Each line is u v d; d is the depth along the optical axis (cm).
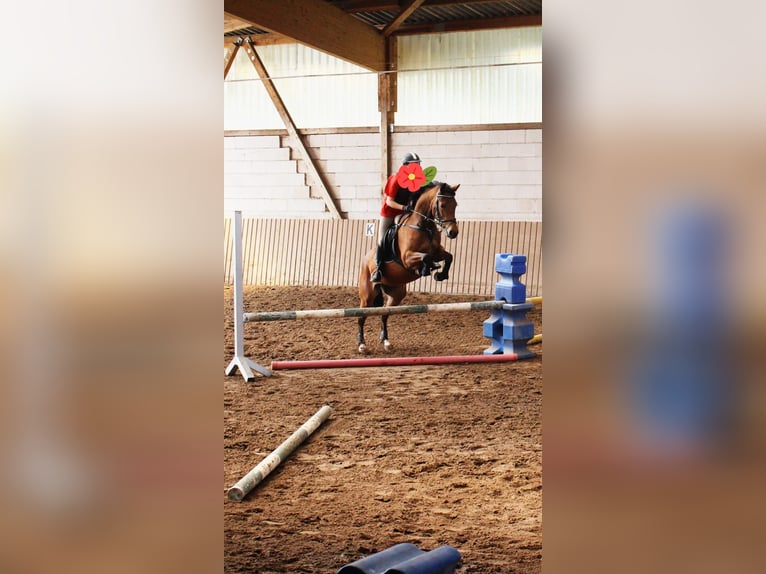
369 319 986
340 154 1280
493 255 1148
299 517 354
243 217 1320
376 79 1256
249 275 1279
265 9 922
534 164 1176
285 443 449
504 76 1205
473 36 1218
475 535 330
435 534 332
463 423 512
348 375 669
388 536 330
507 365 702
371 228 1216
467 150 1208
